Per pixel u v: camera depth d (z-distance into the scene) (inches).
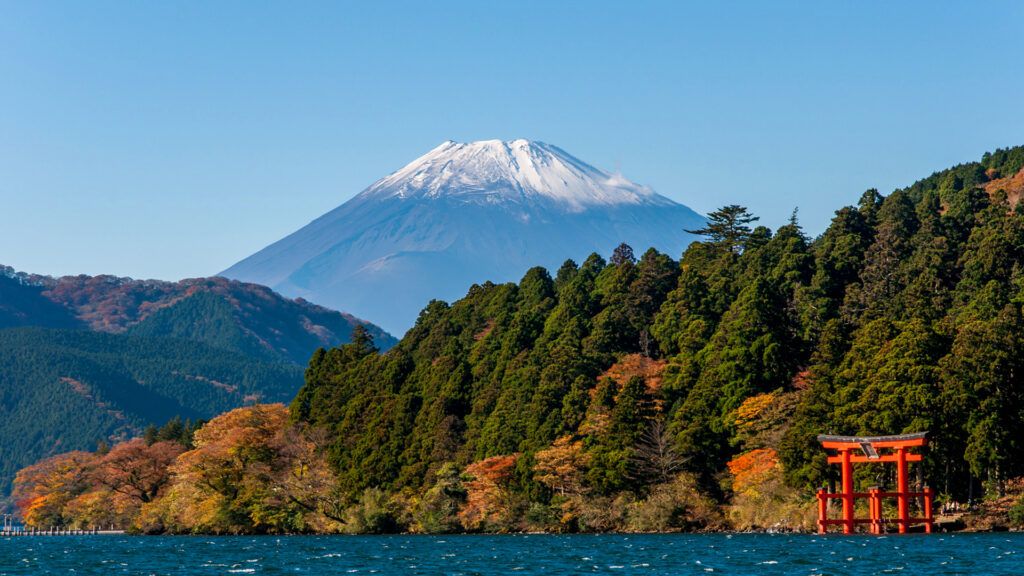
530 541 4463.6
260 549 4448.8
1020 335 4520.2
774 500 4667.8
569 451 5147.6
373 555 3897.6
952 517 4365.2
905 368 4522.6
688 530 4862.2
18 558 4207.7
